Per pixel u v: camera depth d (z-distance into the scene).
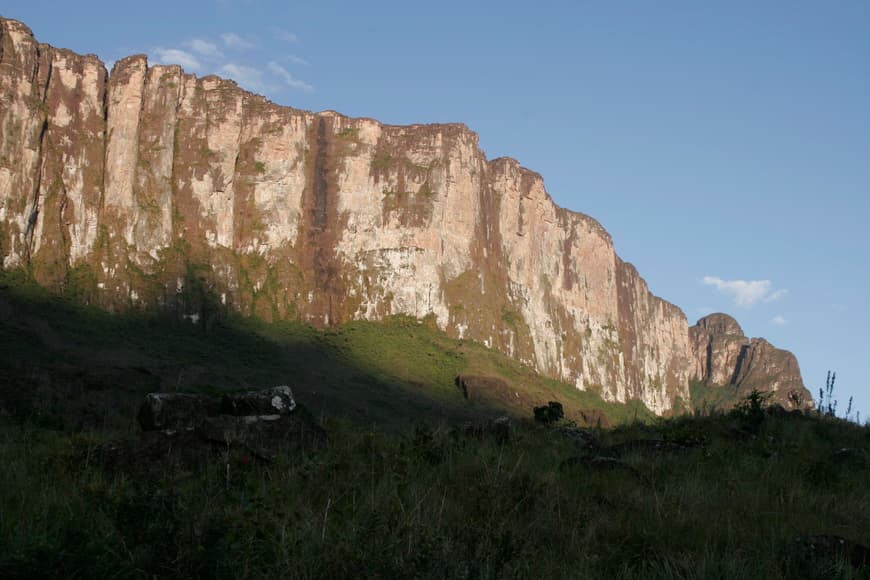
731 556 8.47
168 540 7.80
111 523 8.33
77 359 63.53
